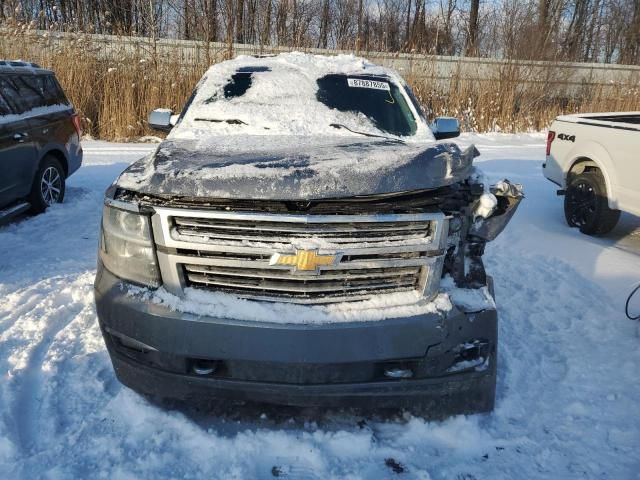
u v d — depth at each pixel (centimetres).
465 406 261
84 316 390
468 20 2070
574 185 659
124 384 272
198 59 1419
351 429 268
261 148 314
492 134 1559
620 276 493
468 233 267
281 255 235
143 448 253
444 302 248
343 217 236
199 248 240
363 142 351
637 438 270
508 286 476
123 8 1541
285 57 477
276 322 236
